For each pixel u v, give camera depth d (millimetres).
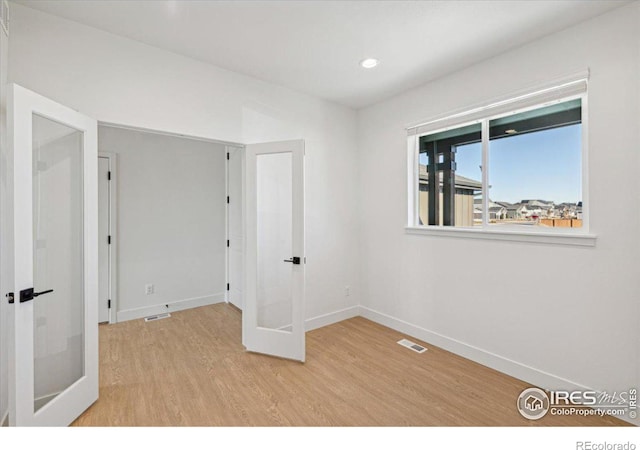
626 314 1974
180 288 4289
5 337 1831
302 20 2164
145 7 2031
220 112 2830
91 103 2230
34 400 1824
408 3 1989
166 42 2438
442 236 3016
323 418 2027
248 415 2055
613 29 1999
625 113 1961
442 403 2182
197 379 2488
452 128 2979
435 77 2996
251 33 2318
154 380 2471
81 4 1997
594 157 2090
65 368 2029
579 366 2164
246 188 2984
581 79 2127
